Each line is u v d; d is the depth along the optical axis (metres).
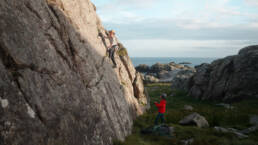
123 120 9.12
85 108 5.69
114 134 7.29
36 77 3.96
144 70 91.94
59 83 4.76
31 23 4.32
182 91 29.08
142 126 11.12
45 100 3.98
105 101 7.66
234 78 20.09
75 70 5.96
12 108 3.09
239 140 7.91
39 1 4.95
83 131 5.11
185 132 9.07
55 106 4.25
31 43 4.10
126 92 12.34
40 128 3.56
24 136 3.14
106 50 11.15
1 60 3.30
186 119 11.11
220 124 11.18
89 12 9.30
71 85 5.32
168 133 8.88
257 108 14.39
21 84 3.46
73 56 6.07
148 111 16.27
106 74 9.27
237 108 15.06
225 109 15.09
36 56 4.14
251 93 18.45
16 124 3.06
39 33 4.53
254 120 11.40
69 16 6.82
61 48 5.41
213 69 23.33
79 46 6.59
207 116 12.33
